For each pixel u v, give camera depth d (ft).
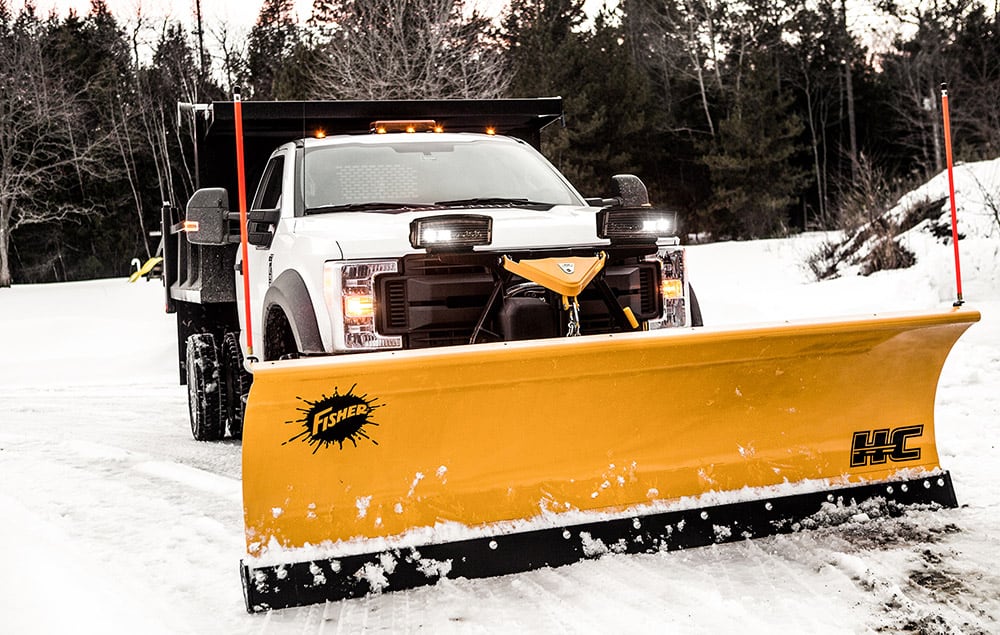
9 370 50.72
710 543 14.02
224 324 26.08
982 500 15.55
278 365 12.21
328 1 94.38
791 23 155.43
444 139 20.99
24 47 144.25
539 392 13.37
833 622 11.29
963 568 12.79
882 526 14.51
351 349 15.25
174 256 30.40
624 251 16.30
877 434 15.08
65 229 162.61
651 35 153.07
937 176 54.39
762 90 127.75
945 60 141.59
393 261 15.38
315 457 12.75
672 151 139.44
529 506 13.62
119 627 12.07
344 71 70.44
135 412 32.30
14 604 12.73
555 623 11.64
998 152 62.23
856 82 153.48
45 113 139.95
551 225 16.15
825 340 14.17
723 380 14.16
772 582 12.62
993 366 27.43
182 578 14.05
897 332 14.38
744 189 126.00
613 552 13.70
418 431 13.07
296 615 12.37
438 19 69.26
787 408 14.65
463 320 15.44
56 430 28.48
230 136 23.52
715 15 150.51
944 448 19.06
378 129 21.88
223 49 153.99
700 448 14.35
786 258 59.11
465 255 15.30
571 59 114.93
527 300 15.15
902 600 11.86
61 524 17.13
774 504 14.35
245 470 12.55
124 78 160.45
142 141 160.35
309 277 15.97
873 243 50.67
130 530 16.67
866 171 61.98
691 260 64.80
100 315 78.69
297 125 23.04
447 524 13.28
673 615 11.66
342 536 12.95
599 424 13.84
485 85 72.84
